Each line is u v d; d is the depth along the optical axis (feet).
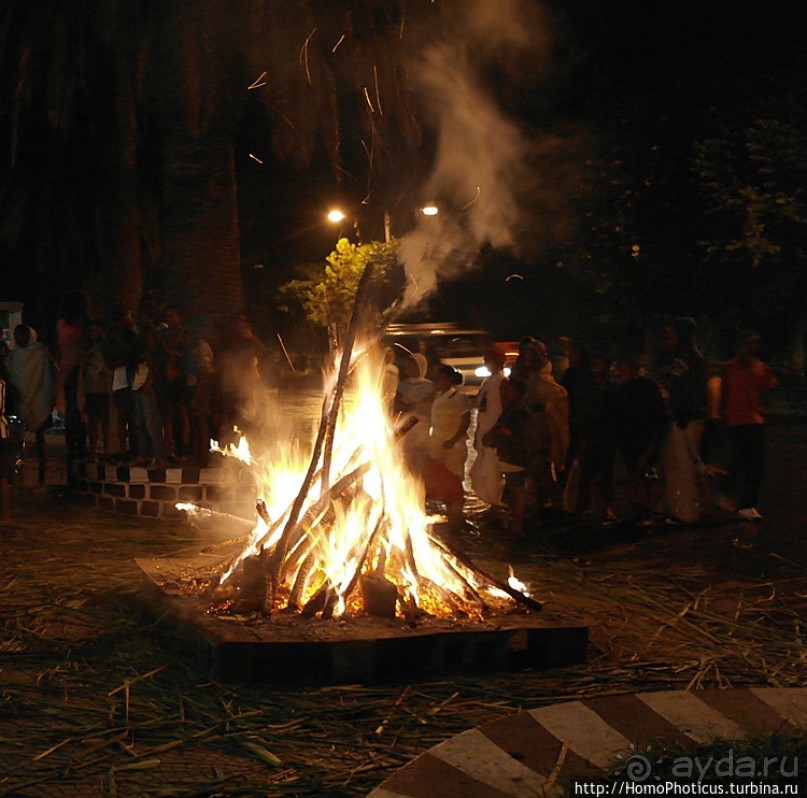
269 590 20.22
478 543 31.04
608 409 34.37
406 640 18.94
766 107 69.51
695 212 71.92
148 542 30.12
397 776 13.76
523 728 15.30
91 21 44.98
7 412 38.81
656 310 75.46
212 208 41.63
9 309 53.57
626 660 20.40
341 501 21.74
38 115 61.57
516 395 32.04
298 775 14.88
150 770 14.99
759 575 27.71
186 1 40.42
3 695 17.63
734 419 35.27
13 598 23.79
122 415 37.32
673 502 34.83
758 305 75.72
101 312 69.56
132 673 18.81
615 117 74.43
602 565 28.66
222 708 17.26
